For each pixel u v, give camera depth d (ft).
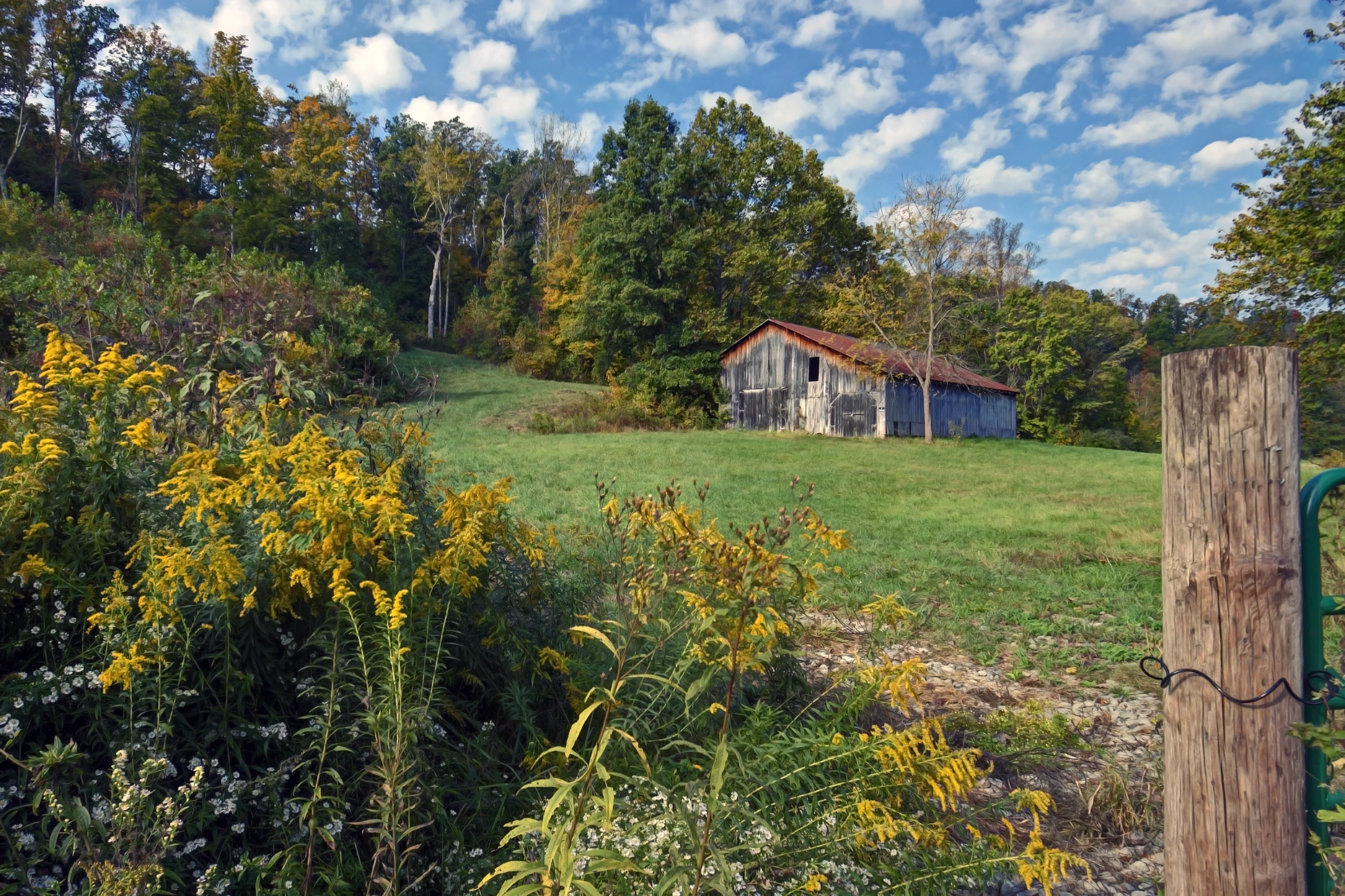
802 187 163.94
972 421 120.78
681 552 8.82
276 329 20.26
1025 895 9.50
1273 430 6.11
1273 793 6.10
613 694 5.40
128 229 100.12
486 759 8.88
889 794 7.57
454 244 250.57
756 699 11.55
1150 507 49.85
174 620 7.23
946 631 22.06
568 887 4.37
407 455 12.59
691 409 122.11
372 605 8.25
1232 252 58.39
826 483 58.39
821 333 119.44
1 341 31.89
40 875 6.45
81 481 8.84
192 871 6.87
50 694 6.85
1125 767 13.44
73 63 171.63
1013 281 180.45
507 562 11.32
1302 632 6.23
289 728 8.35
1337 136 53.72
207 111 177.17
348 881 7.06
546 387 139.13
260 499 9.10
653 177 147.43
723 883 5.02
